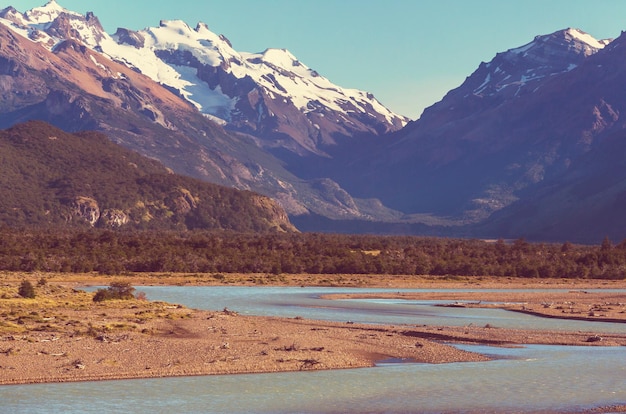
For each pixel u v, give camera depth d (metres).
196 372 80.88
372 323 125.69
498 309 155.62
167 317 119.31
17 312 116.81
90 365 81.56
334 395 73.75
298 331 107.94
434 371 83.81
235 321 117.31
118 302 141.50
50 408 67.50
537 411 69.44
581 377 81.56
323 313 143.00
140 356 86.31
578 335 110.94
